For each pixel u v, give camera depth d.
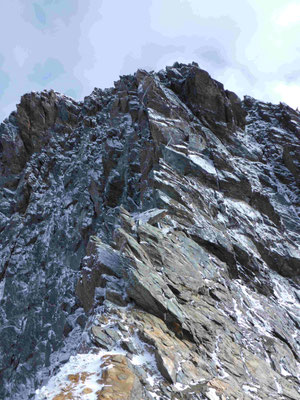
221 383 10.50
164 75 31.95
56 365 17.98
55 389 8.14
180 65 34.59
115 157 27.30
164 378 9.41
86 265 14.92
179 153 22.89
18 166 38.53
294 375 14.12
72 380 8.45
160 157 22.66
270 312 17.89
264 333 15.73
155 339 10.48
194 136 25.50
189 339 11.91
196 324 12.70
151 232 15.52
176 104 27.30
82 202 27.92
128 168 25.03
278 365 14.16
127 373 8.60
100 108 37.97
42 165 37.38
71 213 28.47
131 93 30.42
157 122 24.44
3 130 39.25
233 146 29.94
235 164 27.05
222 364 11.80
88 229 25.91
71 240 26.86
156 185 19.86
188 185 21.34
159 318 11.93
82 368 8.97
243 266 20.02
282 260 22.98
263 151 33.97
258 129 37.25
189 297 13.98
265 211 25.72
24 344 24.09
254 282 19.69
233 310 15.82
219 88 30.86
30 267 28.58
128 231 15.25
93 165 28.59
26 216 32.91
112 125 30.45
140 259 13.39
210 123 29.00
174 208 18.91
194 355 11.18
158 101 26.44
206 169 23.22
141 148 24.94
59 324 22.34
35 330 23.95
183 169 22.58
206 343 12.26
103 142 30.02
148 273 12.85
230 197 23.88
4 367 23.72
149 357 9.95
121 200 24.66
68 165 34.53
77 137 36.88
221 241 19.33
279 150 33.78
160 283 12.90
